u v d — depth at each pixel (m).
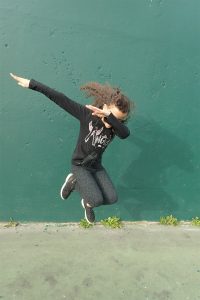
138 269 3.17
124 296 2.87
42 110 3.37
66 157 3.51
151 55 3.42
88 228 3.68
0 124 3.34
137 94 3.48
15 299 2.73
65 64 3.29
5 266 3.05
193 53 3.50
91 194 2.82
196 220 3.94
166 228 3.82
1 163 3.44
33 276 2.97
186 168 3.79
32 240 3.42
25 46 3.20
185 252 3.46
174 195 3.85
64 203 3.66
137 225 3.82
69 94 3.35
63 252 3.29
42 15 3.17
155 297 2.89
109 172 3.65
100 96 2.77
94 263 3.19
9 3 3.10
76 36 3.26
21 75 3.25
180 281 3.08
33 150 3.45
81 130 2.82
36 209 3.62
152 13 3.34
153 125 3.60
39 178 3.53
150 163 3.70
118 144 3.60
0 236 3.44
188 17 3.41
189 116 3.65
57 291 2.85
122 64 3.38
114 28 3.30
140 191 3.77
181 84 3.54
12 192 3.53
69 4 3.19
